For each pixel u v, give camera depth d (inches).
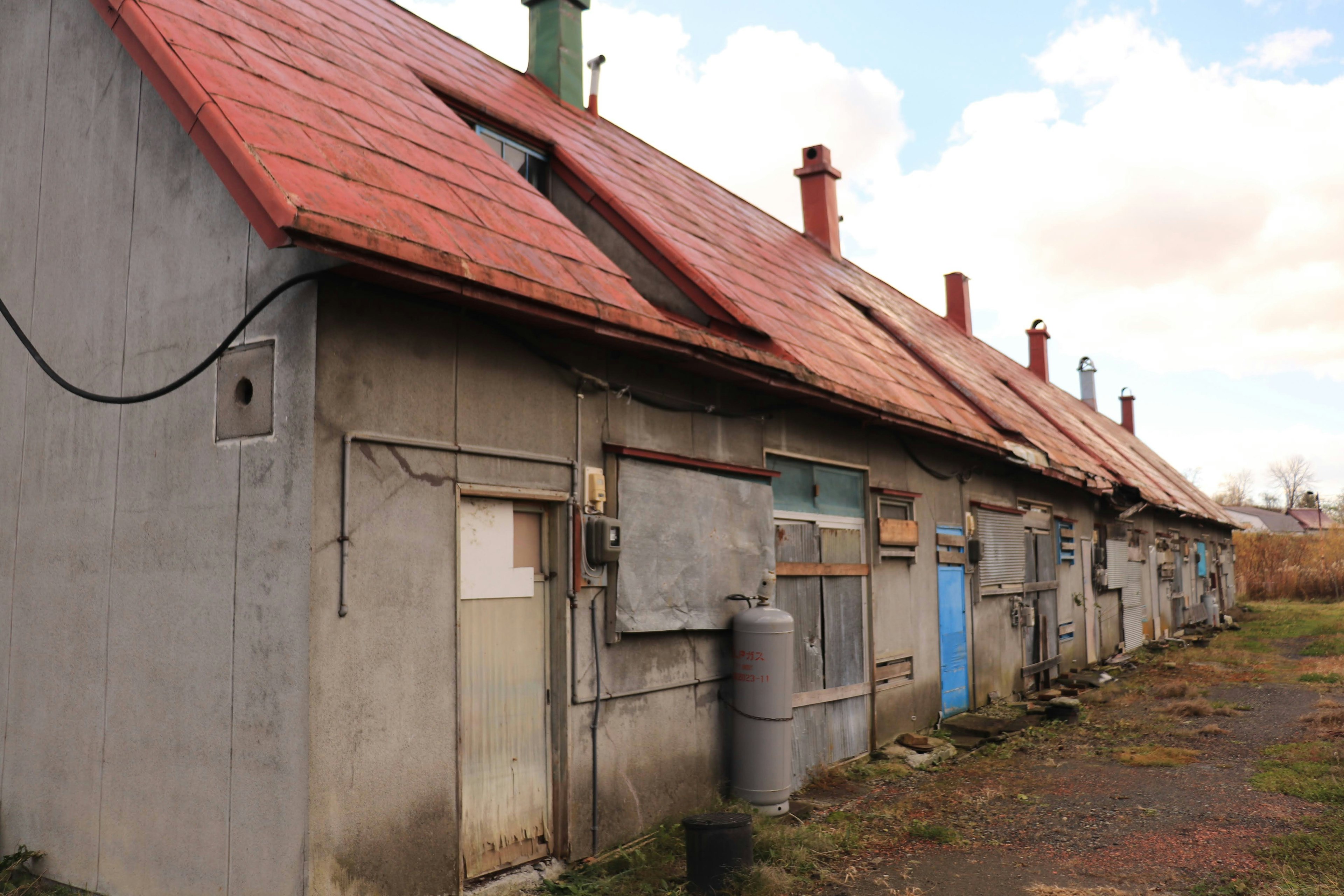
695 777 281.6
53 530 228.4
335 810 178.1
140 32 210.2
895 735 399.2
